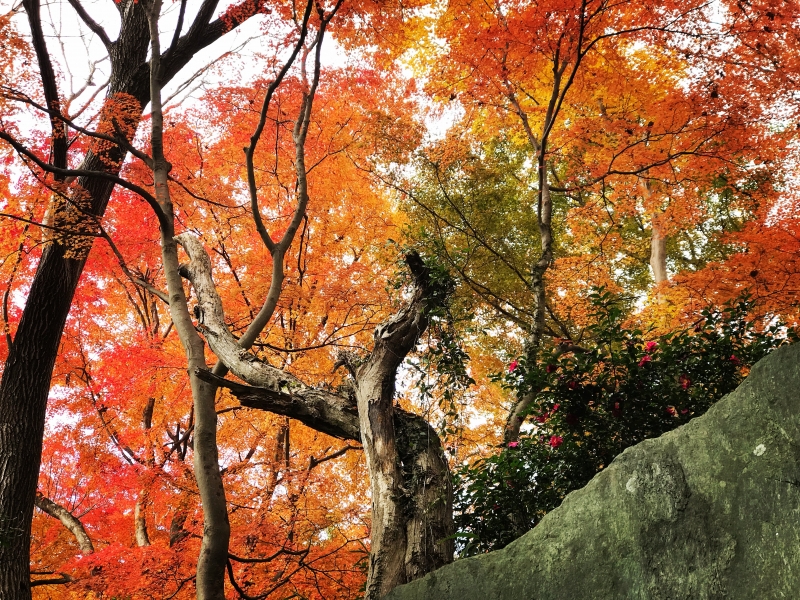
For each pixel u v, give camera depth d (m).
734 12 7.09
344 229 11.86
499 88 8.55
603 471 3.36
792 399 2.81
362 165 11.62
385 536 4.41
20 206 8.15
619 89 9.32
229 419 11.20
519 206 12.37
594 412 5.05
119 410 10.80
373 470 4.70
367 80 10.48
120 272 10.85
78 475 11.36
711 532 2.87
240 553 8.29
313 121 11.06
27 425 7.25
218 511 5.05
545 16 7.41
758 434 2.88
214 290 6.59
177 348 10.99
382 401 4.94
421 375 5.11
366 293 10.52
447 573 3.71
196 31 8.86
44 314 7.64
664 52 8.06
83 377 10.83
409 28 8.99
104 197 8.39
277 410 5.34
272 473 9.62
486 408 10.38
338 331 11.23
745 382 3.01
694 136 8.12
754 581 2.67
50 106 7.29
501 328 11.23
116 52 8.88
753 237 7.96
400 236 11.35
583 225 9.94
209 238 11.60
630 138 8.46
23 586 6.69
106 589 7.90
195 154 11.18
